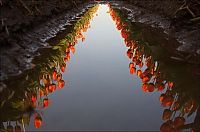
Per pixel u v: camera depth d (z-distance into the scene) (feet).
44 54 29.53
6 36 24.85
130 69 24.04
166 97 17.60
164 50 29.89
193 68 24.34
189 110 17.28
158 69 24.44
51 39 37.52
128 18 64.28
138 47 33.42
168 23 42.47
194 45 29.09
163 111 16.53
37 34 34.60
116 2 129.18
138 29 46.03
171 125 14.57
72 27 51.19
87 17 68.80
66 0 72.38
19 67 23.52
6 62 22.52
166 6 49.47
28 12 34.68
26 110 16.79
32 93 20.03
